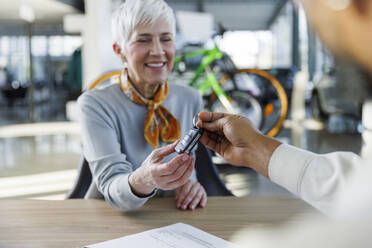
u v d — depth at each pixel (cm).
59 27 964
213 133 74
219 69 362
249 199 89
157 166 73
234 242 64
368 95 19
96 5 577
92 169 99
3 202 87
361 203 32
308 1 19
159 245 62
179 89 122
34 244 64
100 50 581
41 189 283
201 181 123
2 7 738
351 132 520
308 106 841
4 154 404
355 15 18
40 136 521
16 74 1006
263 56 1077
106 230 71
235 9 1242
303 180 51
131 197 79
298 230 59
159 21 104
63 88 959
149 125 107
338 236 32
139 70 107
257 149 63
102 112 106
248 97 365
